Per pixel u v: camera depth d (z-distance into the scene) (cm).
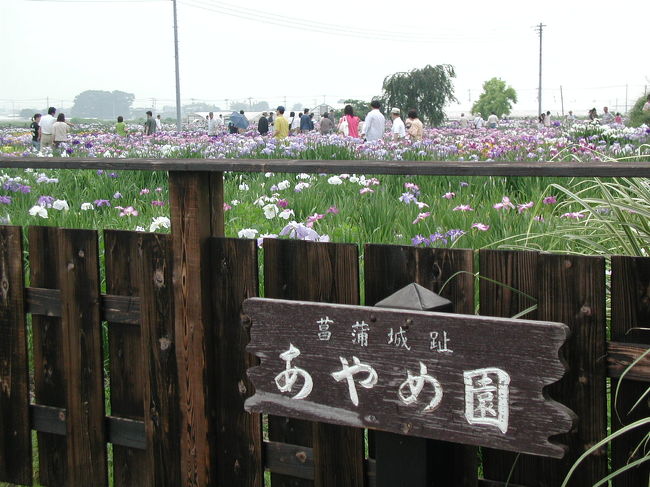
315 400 224
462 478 241
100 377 292
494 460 239
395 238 536
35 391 310
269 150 1220
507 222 519
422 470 214
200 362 270
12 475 315
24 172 944
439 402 205
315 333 222
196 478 276
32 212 579
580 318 216
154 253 275
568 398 220
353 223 610
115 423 293
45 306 300
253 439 271
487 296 232
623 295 214
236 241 266
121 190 843
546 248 392
